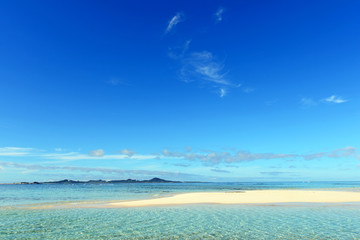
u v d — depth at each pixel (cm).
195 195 4253
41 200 3934
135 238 1455
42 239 1441
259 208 2661
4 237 1485
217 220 1989
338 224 1825
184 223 1875
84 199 4097
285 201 3253
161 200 3516
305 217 2114
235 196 3934
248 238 1448
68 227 1747
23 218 2105
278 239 1423
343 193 4359
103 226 1777
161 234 1546
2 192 7006
